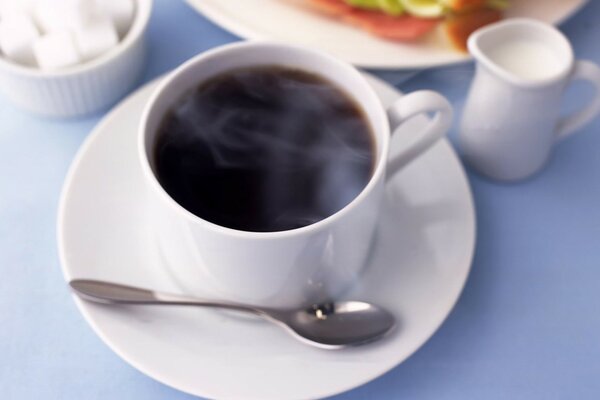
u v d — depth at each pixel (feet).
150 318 1.65
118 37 2.01
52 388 1.69
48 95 1.92
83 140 1.95
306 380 1.61
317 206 1.61
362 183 1.63
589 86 2.03
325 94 1.71
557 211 1.89
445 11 2.02
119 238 1.73
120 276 1.69
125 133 1.82
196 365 1.61
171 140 1.66
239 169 1.64
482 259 1.83
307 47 1.71
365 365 1.62
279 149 1.66
